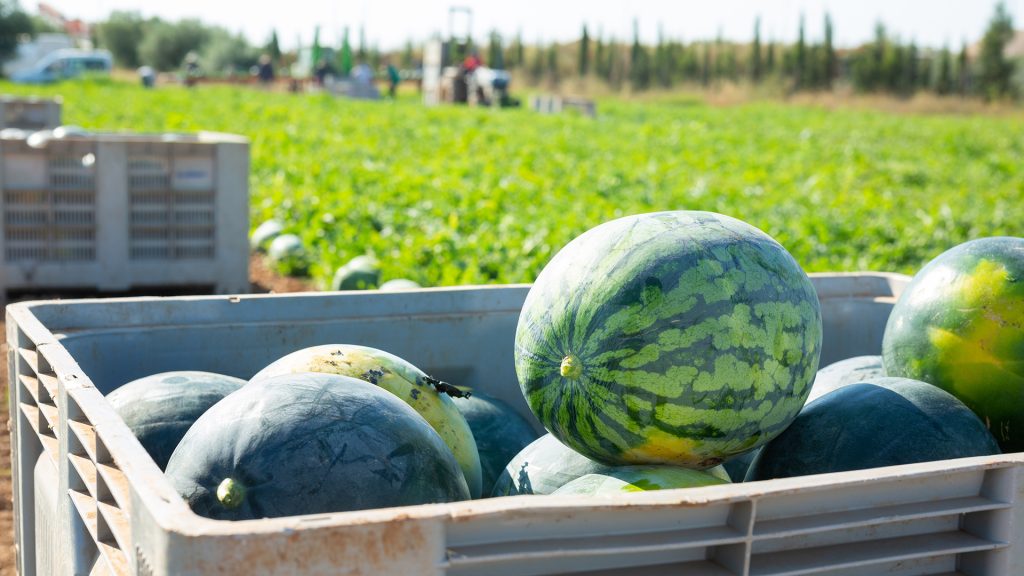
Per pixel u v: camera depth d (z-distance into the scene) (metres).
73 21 98.31
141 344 3.46
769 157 24.42
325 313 3.68
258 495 2.17
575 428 2.62
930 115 60.91
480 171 18.14
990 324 2.96
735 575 1.94
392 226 12.08
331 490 2.18
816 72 81.44
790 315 2.58
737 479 3.13
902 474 2.06
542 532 1.84
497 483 3.05
